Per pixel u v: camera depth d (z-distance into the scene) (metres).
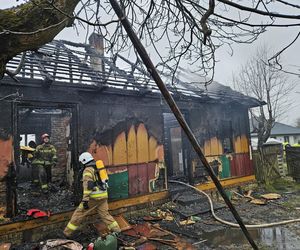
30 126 10.78
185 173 8.98
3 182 4.73
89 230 5.41
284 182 10.66
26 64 5.29
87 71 6.37
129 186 6.45
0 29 1.55
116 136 6.38
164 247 4.61
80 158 5.04
